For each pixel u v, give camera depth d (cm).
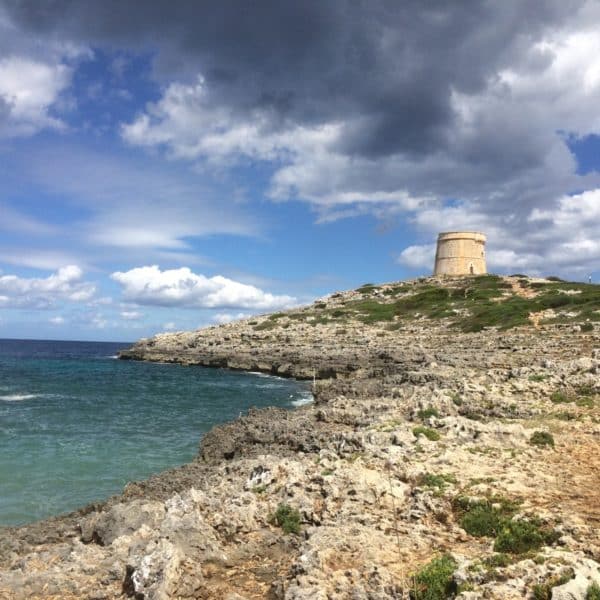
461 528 1152
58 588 998
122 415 4334
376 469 1573
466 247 13250
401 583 870
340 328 9475
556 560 870
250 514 1226
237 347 9681
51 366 9925
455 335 7275
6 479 2450
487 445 1828
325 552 983
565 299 7762
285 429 2573
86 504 2130
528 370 3419
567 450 1770
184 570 955
